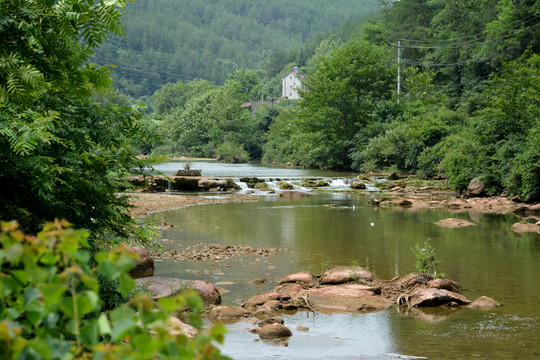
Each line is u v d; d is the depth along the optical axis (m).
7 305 2.12
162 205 25.14
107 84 6.13
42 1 5.52
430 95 57.03
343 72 58.53
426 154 42.34
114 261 1.90
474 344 7.07
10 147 5.12
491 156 30.86
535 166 25.70
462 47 63.41
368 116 57.88
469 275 11.49
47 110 6.07
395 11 95.75
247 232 17.19
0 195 5.54
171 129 98.81
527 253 14.08
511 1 53.16
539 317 8.39
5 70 5.23
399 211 23.95
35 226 5.76
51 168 5.30
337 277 10.46
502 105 30.83
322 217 21.41
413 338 7.35
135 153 6.62
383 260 12.95
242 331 7.59
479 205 26.44
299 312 8.66
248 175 44.25
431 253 11.98
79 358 1.89
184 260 12.48
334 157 55.62
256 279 10.62
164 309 1.78
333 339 7.28
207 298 8.94
